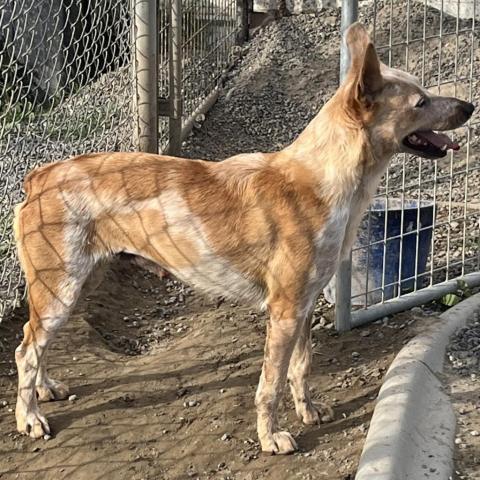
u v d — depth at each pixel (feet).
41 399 5.07
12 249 6.27
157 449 4.68
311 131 4.64
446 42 11.12
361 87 4.42
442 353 5.42
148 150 7.68
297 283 4.51
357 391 5.19
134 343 5.99
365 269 6.13
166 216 4.60
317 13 12.72
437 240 7.45
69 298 4.69
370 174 4.63
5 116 7.66
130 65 7.71
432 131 4.75
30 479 4.45
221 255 4.60
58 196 4.63
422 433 4.58
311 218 4.47
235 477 4.44
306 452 4.63
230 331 5.99
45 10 8.89
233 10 12.16
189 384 5.31
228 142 10.39
